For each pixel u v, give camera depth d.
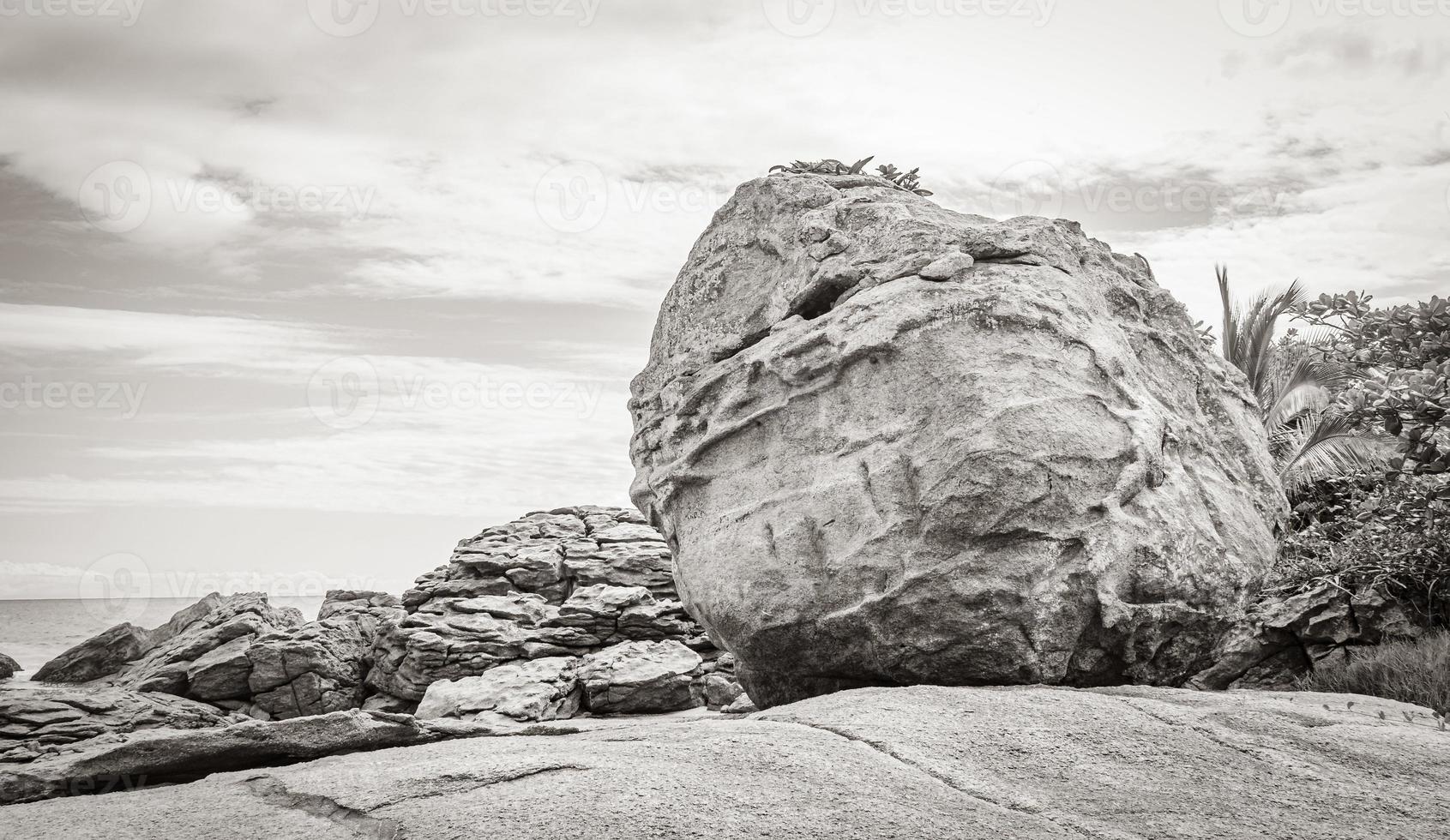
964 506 7.70
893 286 8.79
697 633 19.23
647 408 10.70
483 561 21.27
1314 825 4.68
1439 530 10.34
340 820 4.45
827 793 4.65
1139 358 9.52
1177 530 8.16
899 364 8.41
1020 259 8.96
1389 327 11.78
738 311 10.21
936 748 5.33
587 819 4.25
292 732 6.45
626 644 18.34
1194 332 10.62
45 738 15.80
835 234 9.60
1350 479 13.70
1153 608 7.92
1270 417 17.67
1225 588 8.41
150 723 16.73
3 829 4.47
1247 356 20.00
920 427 8.16
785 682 9.03
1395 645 9.42
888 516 8.08
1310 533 11.77
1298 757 5.52
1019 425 7.82
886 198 9.98
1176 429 8.96
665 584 20.83
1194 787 5.05
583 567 21.03
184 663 18.89
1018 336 8.32
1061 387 8.15
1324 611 10.20
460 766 4.94
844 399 8.70
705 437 9.43
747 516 8.93
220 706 18.47
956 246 8.96
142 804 4.82
